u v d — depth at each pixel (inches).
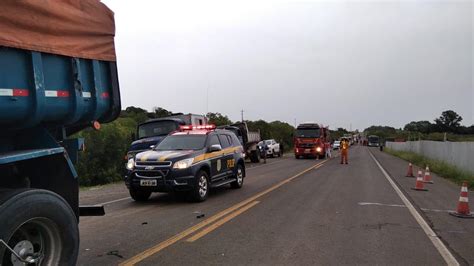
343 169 939.3
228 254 244.8
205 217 357.4
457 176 732.7
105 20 225.0
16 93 165.5
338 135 5777.6
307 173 826.2
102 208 234.5
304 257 240.2
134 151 679.1
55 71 187.9
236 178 554.9
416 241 279.4
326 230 309.0
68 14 193.2
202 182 449.1
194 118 833.5
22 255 159.0
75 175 198.5
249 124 2468.0
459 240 283.9
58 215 167.3
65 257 172.4
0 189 162.4
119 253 245.1
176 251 250.5
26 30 169.0
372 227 321.1
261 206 415.2
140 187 435.2
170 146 481.1
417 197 490.3
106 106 228.7
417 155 1402.6
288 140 2915.8
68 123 208.2
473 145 734.5
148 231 303.0
